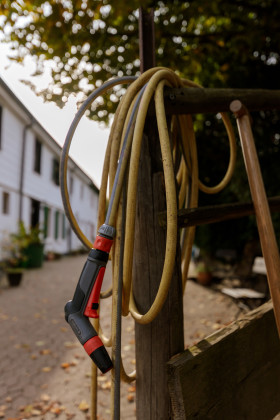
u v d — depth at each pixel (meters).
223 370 1.13
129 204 1.08
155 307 1.06
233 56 4.57
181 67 4.00
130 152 1.15
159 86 1.21
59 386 2.92
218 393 1.10
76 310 0.99
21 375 3.12
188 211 1.16
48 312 5.38
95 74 3.89
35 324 4.71
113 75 4.11
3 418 2.45
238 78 4.71
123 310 1.14
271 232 1.26
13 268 7.75
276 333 1.46
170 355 1.19
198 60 4.10
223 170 5.93
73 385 2.93
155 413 1.18
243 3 3.95
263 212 1.29
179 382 0.96
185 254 1.52
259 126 4.40
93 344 0.95
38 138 14.12
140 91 1.22
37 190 14.27
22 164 12.45
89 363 3.38
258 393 1.31
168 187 1.02
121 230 1.10
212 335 1.17
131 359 3.40
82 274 1.00
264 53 4.51
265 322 1.39
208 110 1.42
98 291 0.99
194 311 4.98
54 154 16.14
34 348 3.79
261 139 4.37
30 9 3.49
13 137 11.70
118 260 1.12
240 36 4.14
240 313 4.71
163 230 1.23
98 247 1.01
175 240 1.01
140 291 1.23
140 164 1.26
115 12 3.32
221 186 1.69
